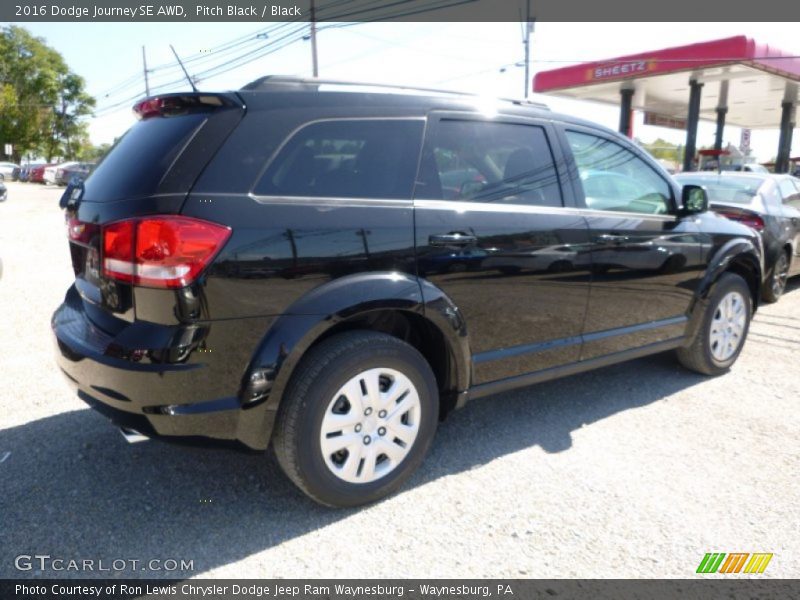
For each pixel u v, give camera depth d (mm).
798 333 5898
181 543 2559
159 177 2379
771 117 33969
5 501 2820
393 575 2395
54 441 3393
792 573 2441
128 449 3318
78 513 2744
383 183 2822
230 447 2543
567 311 3520
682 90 21844
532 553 2539
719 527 2727
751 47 15695
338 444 2688
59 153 55500
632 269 3811
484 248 3068
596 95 23391
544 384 4465
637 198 3992
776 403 4121
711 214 4621
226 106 2527
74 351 2572
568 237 3439
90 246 2594
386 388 2873
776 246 6805
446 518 2773
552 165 3504
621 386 4430
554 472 3182
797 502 2928
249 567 2422
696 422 3807
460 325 2988
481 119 3236
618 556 2527
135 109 2875
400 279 2773
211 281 2332
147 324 2361
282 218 2494
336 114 2727
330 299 2570
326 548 2547
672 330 4215
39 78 51406
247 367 2455
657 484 3074
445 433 3639
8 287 7141
